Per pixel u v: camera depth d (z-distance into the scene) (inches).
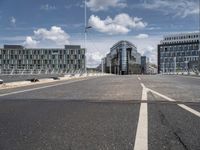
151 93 515.2
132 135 201.2
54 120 258.1
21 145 177.8
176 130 215.9
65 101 402.6
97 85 804.6
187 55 7239.2
